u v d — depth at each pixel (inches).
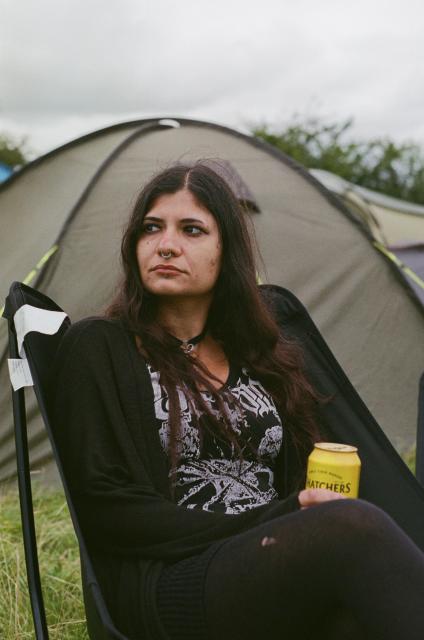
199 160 84.3
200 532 57.4
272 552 52.1
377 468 75.7
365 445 76.4
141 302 67.6
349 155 810.8
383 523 51.1
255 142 175.3
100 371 62.6
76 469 61.1
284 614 52.4
